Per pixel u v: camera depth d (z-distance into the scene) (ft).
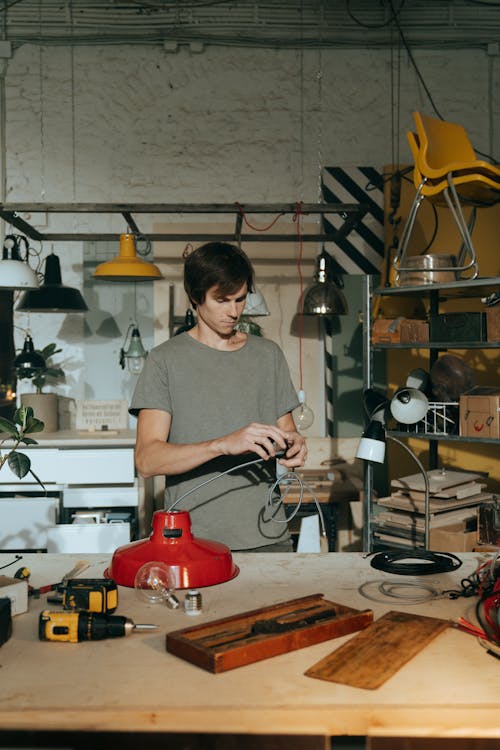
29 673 4.10
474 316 10.27
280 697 3.79
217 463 7.06
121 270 11.94
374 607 5.18
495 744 4.50
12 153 15.21
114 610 5.06
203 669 4.15
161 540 5.75
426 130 10.57
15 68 15.16
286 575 5.94
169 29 15.17
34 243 15.29
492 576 5.55
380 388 15.30
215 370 7.23
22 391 15.42
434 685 3.95
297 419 13.33
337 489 13.33
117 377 15.46
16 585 5.08
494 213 15.16
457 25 15.35
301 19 15.30
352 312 15.49
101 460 13.53
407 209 15.28
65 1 15.07
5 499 13.32
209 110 15.39
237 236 13.32
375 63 15.46
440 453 15.01
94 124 15.28
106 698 3.78
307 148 15.47
